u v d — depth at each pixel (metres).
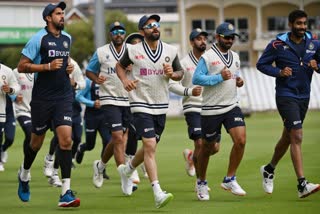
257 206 33.09
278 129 87.69
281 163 49.44
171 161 54.88
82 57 169.88
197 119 41.34
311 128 85.25
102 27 82.75
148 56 33.31
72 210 33.50
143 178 45.25
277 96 34.59
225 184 35.34
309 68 34.44
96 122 47.88
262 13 182.38
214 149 38.66
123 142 39.88
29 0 154.88
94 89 47.56
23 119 47.25
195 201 35.22
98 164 40.34
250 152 59.59
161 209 33.09
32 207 34.75
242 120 34.97
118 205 34.62
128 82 32.81
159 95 33.41
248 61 183.25
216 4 182.00
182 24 182.88
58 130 33.19
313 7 180.38
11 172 50.50
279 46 34.34
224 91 34.84
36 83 33.38
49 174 46.16
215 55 34.91
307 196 34.75
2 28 151.25
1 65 42.31
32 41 33.00
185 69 41.62
